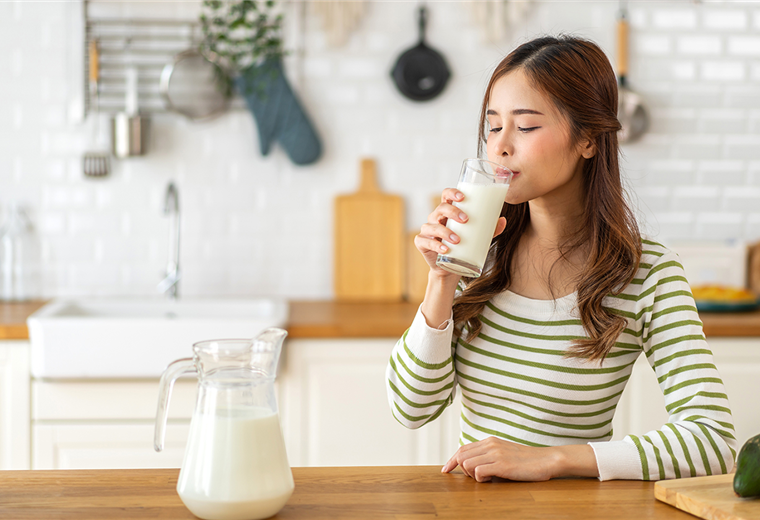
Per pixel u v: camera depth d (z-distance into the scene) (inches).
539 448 39.6
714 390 41.8
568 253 46.9
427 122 107.1
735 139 109.9
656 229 110.1
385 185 107.7
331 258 107.6
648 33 107.6
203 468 31.7
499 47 106.0
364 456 86.4
